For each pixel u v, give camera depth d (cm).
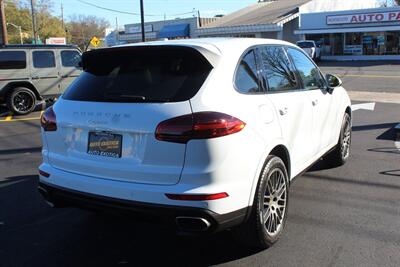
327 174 638
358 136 905
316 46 4100
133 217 361
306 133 495
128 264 396
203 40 411
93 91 396
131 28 6394
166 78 369
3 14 2666
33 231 468
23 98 1377
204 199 336
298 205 519
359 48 4234
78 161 385
